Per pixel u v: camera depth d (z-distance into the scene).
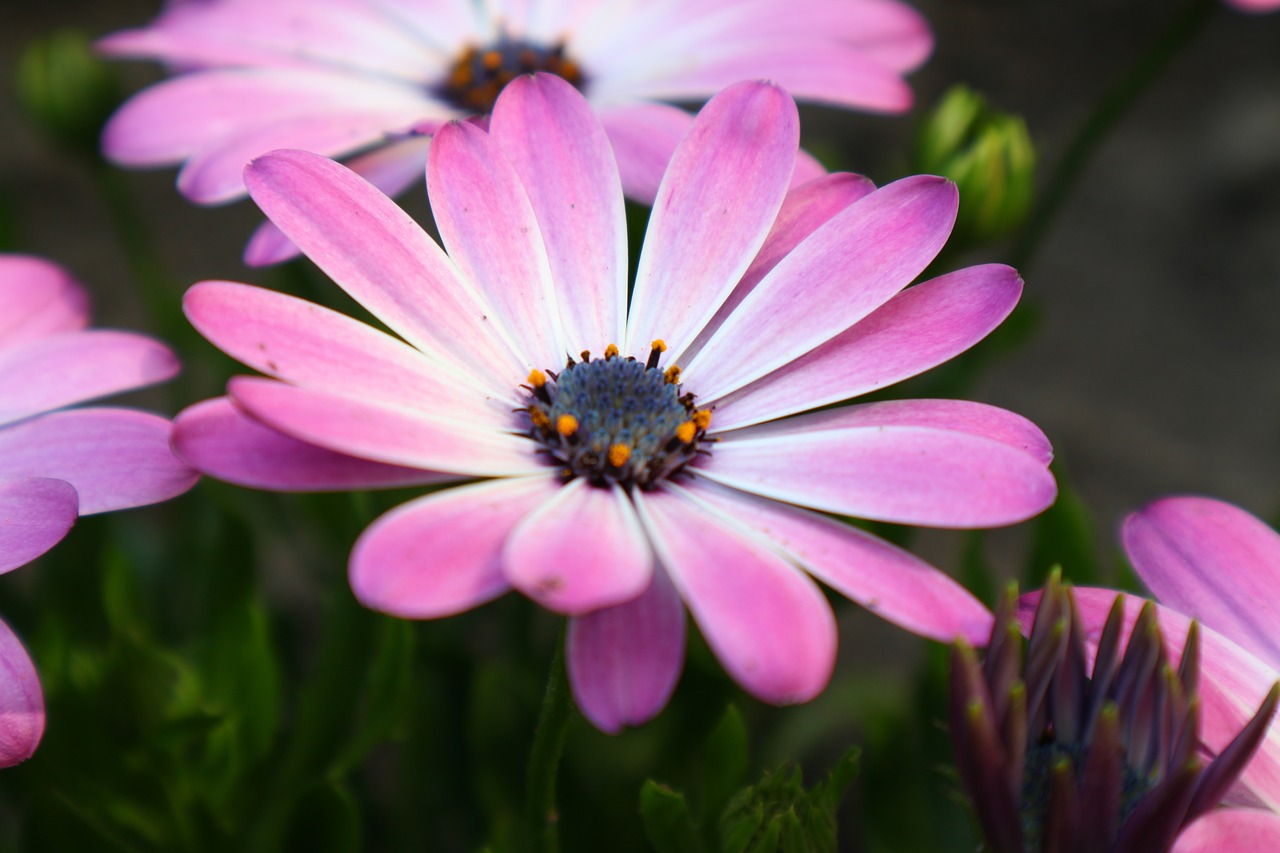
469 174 0.23
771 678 0.21
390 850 0.30
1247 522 0.23
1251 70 0.54
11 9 0.54
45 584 0.29
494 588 0.21
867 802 0.28
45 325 0.25
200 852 0.26
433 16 0.29
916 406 0.23
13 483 0.23
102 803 0.26
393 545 0.21
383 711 0.26
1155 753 0.22
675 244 0.24
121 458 0.23
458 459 0.22
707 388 0.24
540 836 0.23
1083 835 0.21
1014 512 0.22
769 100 0.24
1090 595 0.23
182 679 0.26
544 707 0.23
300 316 0.22
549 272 0.24
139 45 0.28
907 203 0.23
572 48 0.29
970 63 0.54
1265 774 0.22
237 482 0.21
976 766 0.21
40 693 0.22
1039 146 0.29
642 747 0.29
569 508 0.22
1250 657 0.23
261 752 0.27
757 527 0.22
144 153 0.27
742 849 0.23
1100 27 0.56
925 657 0.28
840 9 0.29
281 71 0.28
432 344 0.23
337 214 0.23
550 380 0.23
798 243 0.24
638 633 0.21
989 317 0.23
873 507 0.22
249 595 0.27
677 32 0.28
